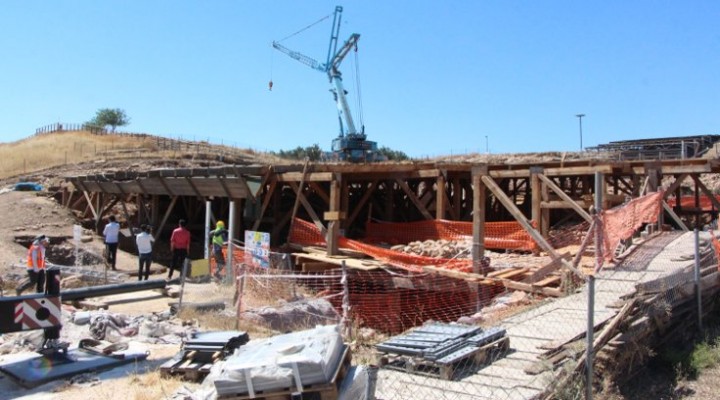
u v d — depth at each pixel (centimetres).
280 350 546
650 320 892
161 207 2728
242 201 2230
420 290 1291
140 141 5897
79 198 2700
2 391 681
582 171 1645
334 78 5084
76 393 666
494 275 1227
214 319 1036
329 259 1441
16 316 742
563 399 594
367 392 545
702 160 1585
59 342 791
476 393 585
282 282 1239
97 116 8431
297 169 1695
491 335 710
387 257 1400
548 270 1151
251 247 1341
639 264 1209
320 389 515
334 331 606
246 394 517
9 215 2377
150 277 1677
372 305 1300
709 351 950
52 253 1997
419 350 648
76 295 936
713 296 1176
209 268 1471
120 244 2278
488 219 2414
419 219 2369
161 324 964
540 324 845
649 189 1600
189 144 6047
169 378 710
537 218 1571
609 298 966
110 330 927
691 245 1375
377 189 2416
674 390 822
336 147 4478
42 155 4841
